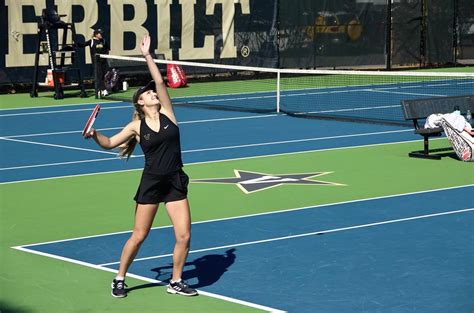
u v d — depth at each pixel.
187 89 35.66
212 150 21.86
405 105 20.61
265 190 17.14
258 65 39.31
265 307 10.41
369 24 41.00
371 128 25.38
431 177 18.33
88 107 30.66
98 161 20.58
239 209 15.56
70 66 35.22
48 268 12.10
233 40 38.59
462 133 19.92
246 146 22.42
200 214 15.20
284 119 27.19
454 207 15.58
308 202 16.06
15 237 13.83
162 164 10.59
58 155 21.44
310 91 34.62
